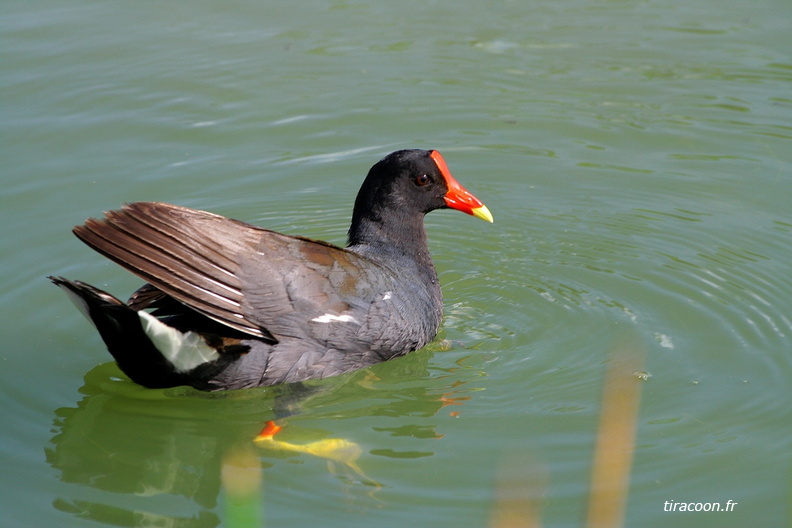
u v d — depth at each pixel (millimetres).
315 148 16438
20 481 9516
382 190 12273
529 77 18391
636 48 19156
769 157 15969
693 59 18703
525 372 11344
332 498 9164
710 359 11359
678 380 10984
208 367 10328
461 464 9672
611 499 6207
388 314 11156
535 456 9695
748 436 9969
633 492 9203
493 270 13711
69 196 14844
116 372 11367
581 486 9211
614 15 20547
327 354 10906
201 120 17000
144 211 9797
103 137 16406
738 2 20922
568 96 17812
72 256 13516
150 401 10969
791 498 8523
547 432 10125
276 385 10852
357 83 18188
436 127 17000
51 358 11500
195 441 10414
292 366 10711
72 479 9633
